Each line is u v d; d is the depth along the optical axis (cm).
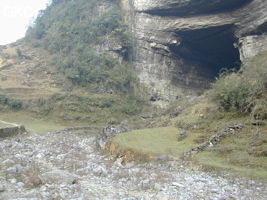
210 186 1016
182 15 4972
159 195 869
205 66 5906
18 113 4412
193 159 1520
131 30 5825
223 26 4484
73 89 5244
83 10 6519
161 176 1173
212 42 5019
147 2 5466
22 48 6719
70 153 1881
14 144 2175
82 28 6072
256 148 1520
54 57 6091
